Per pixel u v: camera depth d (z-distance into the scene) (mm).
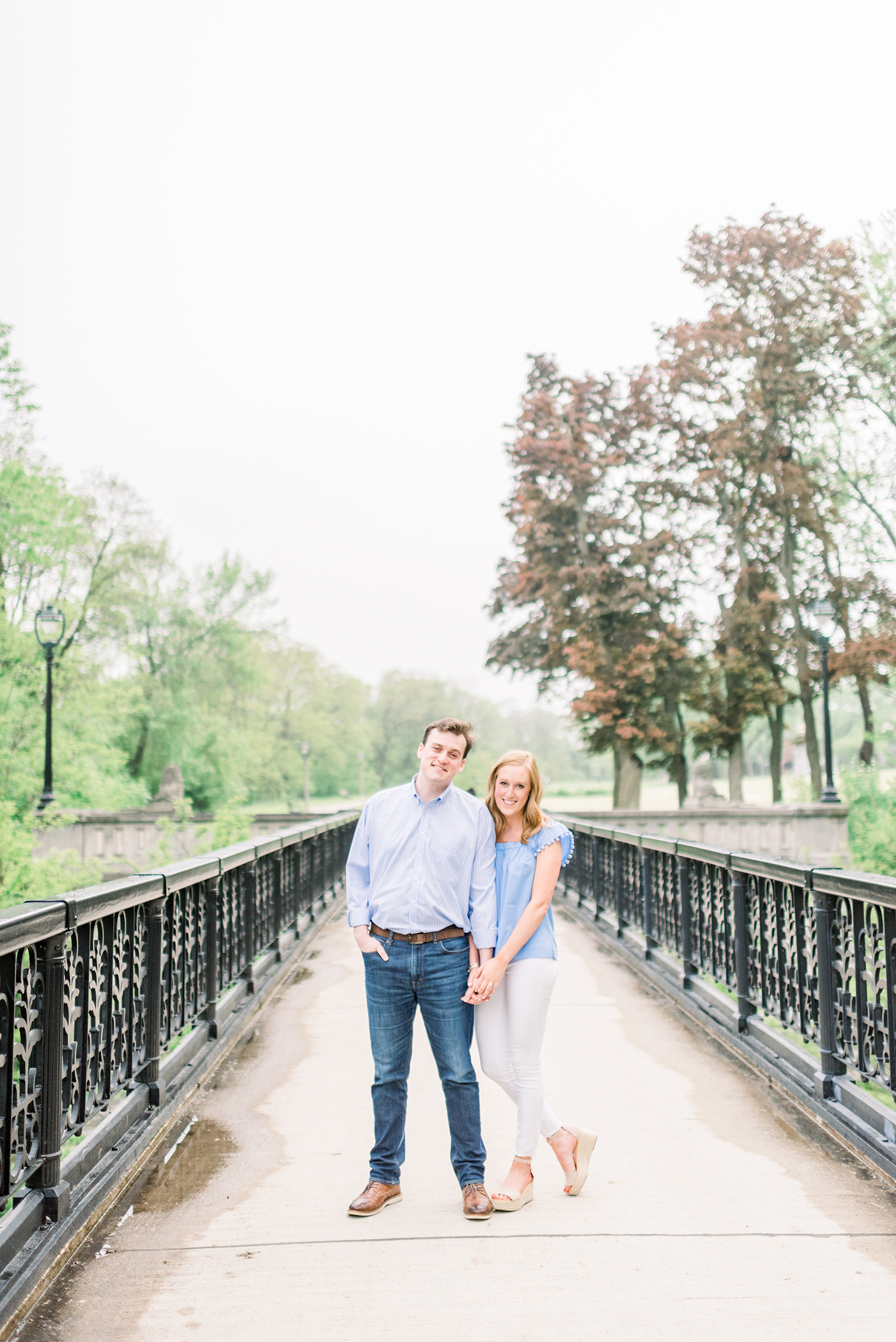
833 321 27719
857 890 3766
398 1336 2504
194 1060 4980
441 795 3287
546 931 3377
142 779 26391
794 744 28062
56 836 21266
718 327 28609
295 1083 4859
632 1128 4145
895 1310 2611
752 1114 4328
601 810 22281
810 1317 2578
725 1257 2924
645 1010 6535
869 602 26984
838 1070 4242
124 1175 3561
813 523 27031
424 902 3227
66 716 21438
